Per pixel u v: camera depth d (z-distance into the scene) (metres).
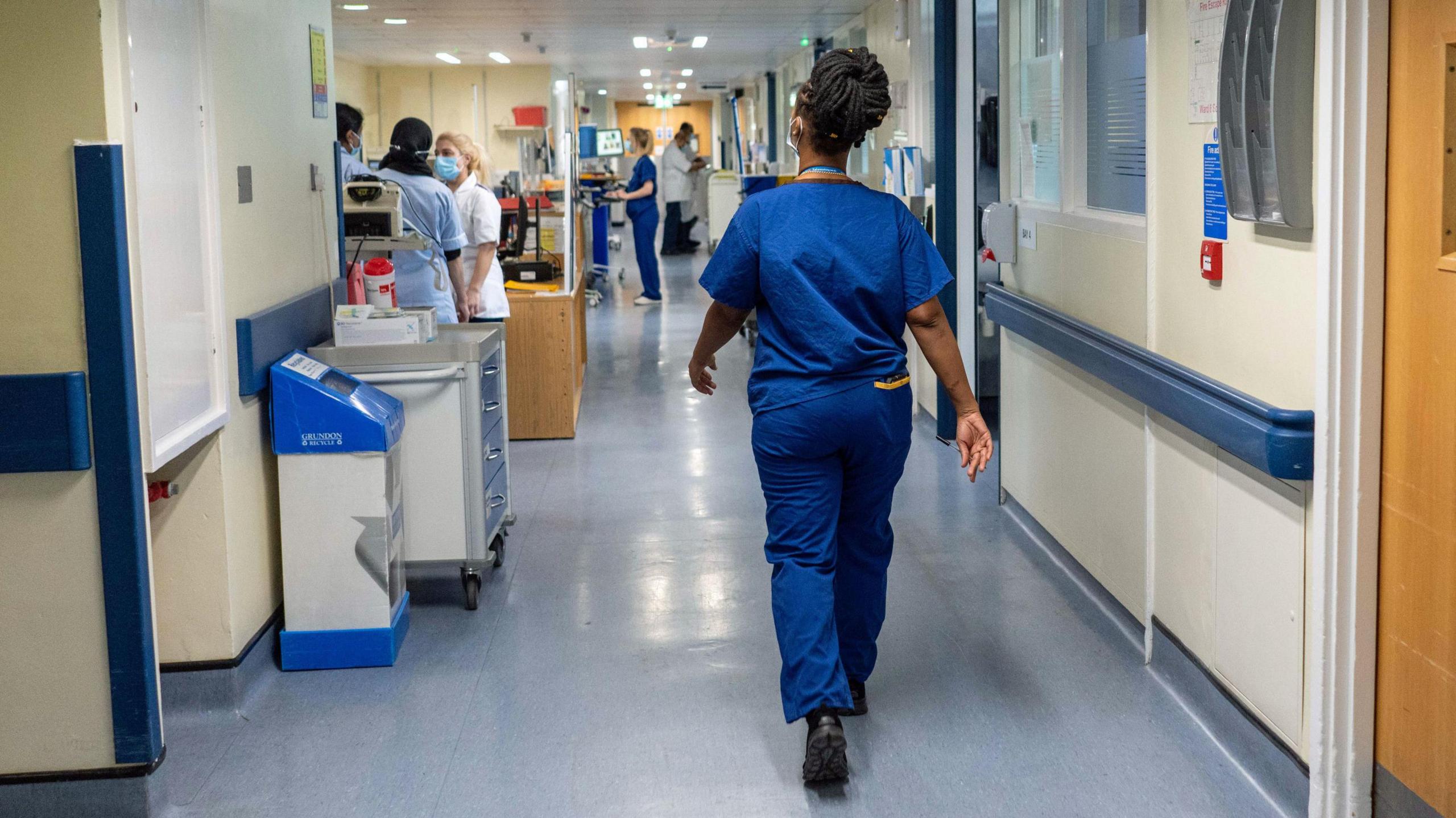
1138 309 3.12
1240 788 2.50
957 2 5.86
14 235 2.27
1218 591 2.69
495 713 2.94
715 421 6.46
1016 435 4.48
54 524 2.36
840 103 2.46
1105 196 3.52
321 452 3.13
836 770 2.49
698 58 15.91
